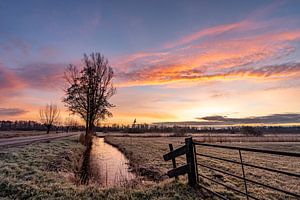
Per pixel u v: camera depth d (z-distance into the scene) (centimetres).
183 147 715
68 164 1386
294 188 834
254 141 4966
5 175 858
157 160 1655
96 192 668
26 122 13250
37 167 1089
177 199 589
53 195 642
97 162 1759
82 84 3672
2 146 2030
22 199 620
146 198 613
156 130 13350
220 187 783
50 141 2870
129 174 1269
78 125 14475
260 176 1055
